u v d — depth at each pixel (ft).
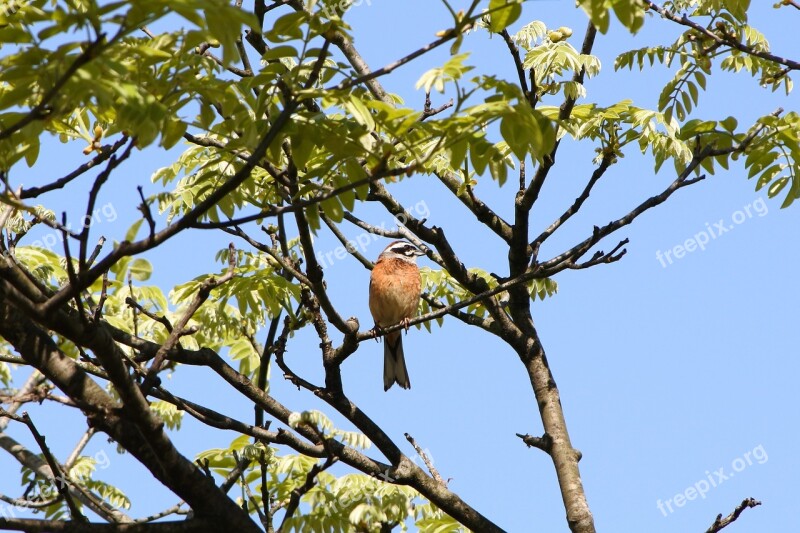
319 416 29.37
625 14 23.06
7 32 20.29
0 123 24.49
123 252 23.54
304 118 26.00
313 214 28.66
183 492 29.09
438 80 21.88
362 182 23.95
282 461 43.21
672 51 42.52
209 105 25.52
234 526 29.71
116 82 20.49
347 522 37.19
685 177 38.24
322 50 23.00
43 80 20.80
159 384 35.78
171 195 43.39
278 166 27.66
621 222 38.04
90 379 28.78
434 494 37.68
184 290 45.09
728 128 38.42
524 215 44.16
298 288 42.86
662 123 42.32
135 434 28.86
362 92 26.20
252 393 37.55
